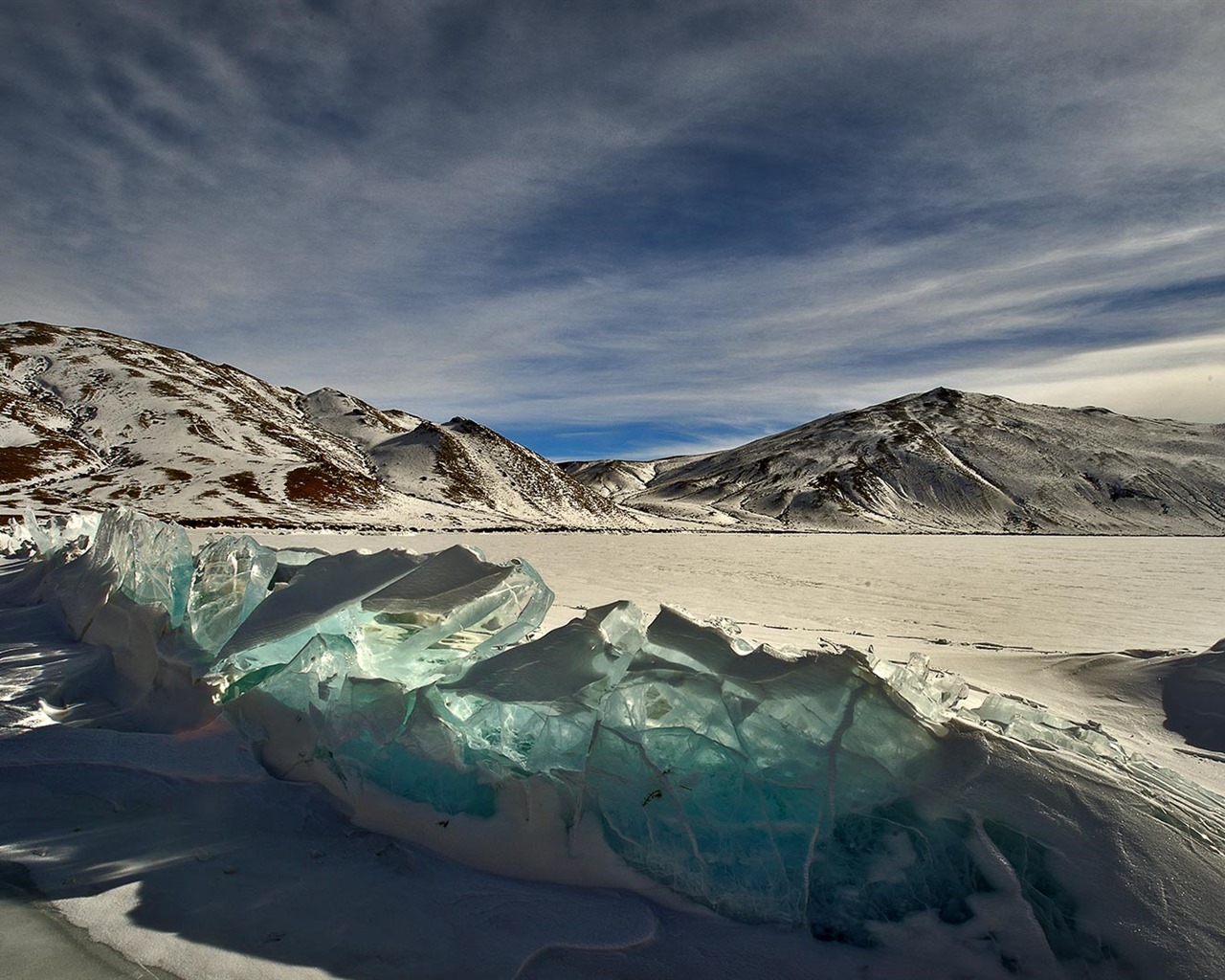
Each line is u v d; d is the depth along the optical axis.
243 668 4.49
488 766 3.39
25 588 8.42
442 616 4.41
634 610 4.17
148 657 5.05
